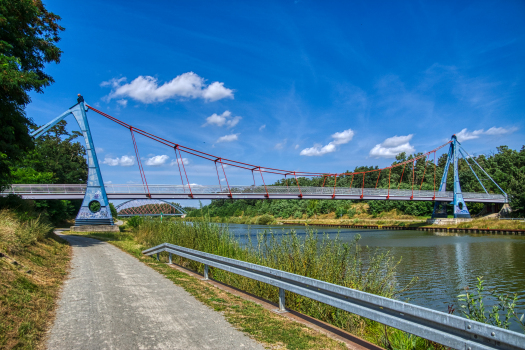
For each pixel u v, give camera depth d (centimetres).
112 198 3959
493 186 8056
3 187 1764
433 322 329
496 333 271
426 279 1875
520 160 8925
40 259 974
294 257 752
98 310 550
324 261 740
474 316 578
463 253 2983
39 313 508
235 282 834
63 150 6675
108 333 443
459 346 300
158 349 390
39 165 5225
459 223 6050
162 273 902
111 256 1304
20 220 1459
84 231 3466
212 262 769
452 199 6650
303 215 8112
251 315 530
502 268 2255
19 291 574
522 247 3391
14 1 1397
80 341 414
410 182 10381
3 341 383
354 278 721
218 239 1141
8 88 1253
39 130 3481
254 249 999
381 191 6022
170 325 477
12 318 455
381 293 702
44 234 1457
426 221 6644
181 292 681
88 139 3669
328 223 7631
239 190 4756
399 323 361
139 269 973
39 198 3619
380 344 532
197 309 559
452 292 1551
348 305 425
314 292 480
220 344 407
